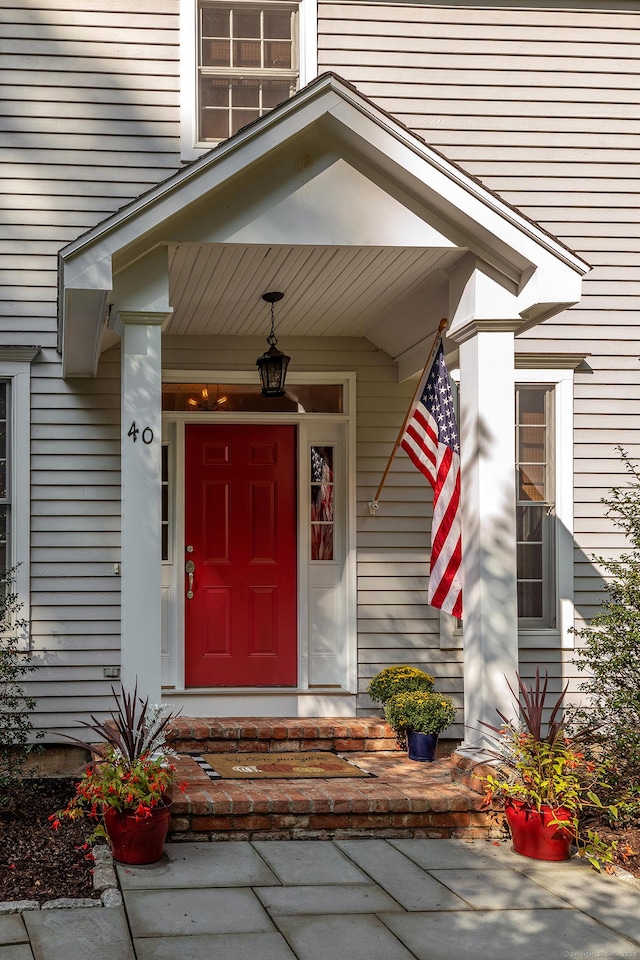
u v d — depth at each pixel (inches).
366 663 315.6
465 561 248.8
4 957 156.4
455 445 250.5
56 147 297.3
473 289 240.1
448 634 319.0
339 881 195.5
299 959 158.6
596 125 321.4
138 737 216.8
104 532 298.8
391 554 319.3
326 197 228.8
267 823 223.0
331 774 255.0
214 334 315.0
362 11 310.2
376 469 320.8
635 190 323.3
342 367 321.1
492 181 315.9
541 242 229.9
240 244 224.8
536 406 324.2
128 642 220.1
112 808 200.7
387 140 223.3
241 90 310.2
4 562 295.3
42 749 284.4
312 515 326.0
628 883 199.8
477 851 218.4
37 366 297.6
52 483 297.0
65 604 295.4
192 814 220.4
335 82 219.1
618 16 323.6
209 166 216.1
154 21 301.9
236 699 311.0
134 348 224.7
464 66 314.8
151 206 213.5
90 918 173.0
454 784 243.1
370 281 259.9
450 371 315.6
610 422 322.3
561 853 212.2
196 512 321.7
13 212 295.7
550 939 170.6
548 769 216.5
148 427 224.2
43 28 297.6
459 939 169.5
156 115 301.0
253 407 321.7
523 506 319.9
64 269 209.9
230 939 165.3
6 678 272.4
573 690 315.3
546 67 319.3
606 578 319.9
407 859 211.0
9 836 220.2
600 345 322.7
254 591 323.3
